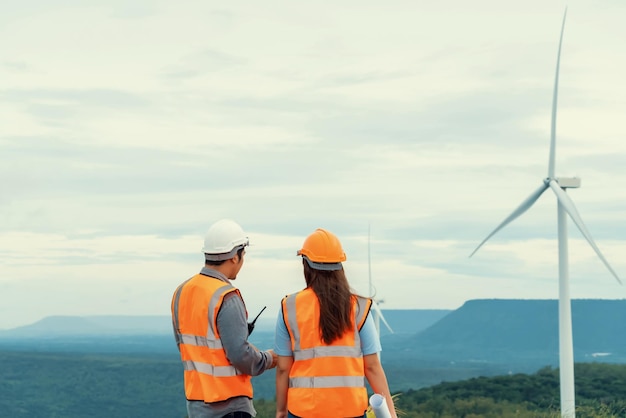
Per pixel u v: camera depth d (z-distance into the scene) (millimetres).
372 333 5445
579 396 62844
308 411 5309
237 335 5555
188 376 5734
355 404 5324
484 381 64562
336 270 5438
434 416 59500
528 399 61750
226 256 5785
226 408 5613
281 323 5496
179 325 5805
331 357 5332
